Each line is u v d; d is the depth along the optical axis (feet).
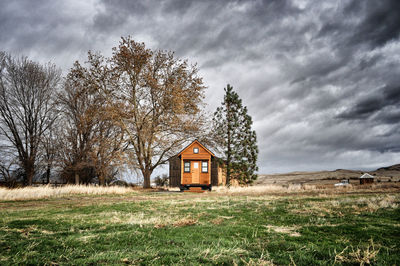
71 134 107.76
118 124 102.06
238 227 22.39
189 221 25.11
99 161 104.12
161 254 14.85
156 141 104.42
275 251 15.49
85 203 49.98
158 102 105.81
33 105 110.73
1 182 103.45
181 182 94.43
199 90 110.52
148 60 106.52
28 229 23.15
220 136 110.93
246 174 107.34
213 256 14.12
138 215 30.55
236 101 112.78
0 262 14.10
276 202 39.99
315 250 15.42
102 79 103.76
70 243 17.92
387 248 15.78
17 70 109.60
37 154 105.09
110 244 17.54
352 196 47.16
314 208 31.50
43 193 66.28
